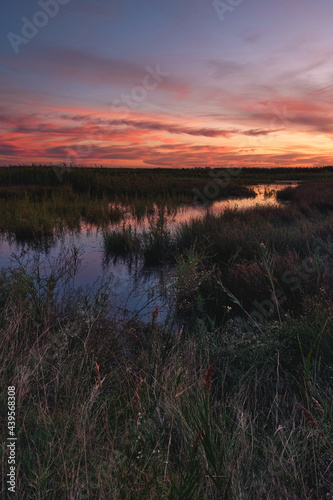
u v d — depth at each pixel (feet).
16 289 11.22
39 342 8.70
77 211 37.55
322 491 4.80
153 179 65.77
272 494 4.66
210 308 13.19
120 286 16.25
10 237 27.50
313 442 5.33
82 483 4.59
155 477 4.38
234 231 21.63
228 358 8.47
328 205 38.32
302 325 9.10
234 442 5.38
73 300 12.19
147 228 31.83
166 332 10.77
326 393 6.76
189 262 14.84
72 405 6.13
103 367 8.30
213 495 4.43
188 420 5.77
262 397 7.38
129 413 6.26
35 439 5.54
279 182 104.27
